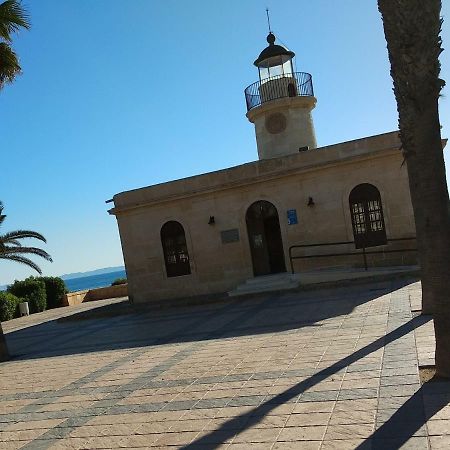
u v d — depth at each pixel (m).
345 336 8.64
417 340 7.48
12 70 13.23
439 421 4.56
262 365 7.63
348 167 17.02
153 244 19.66
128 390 7.53
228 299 16.72
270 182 17.95
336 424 4.92
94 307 23.91
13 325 22.02
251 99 22.16
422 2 5.46
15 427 6.70
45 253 24.95
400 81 5.74
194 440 5.17
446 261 5.61
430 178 5.66
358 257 16.92
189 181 19.02
